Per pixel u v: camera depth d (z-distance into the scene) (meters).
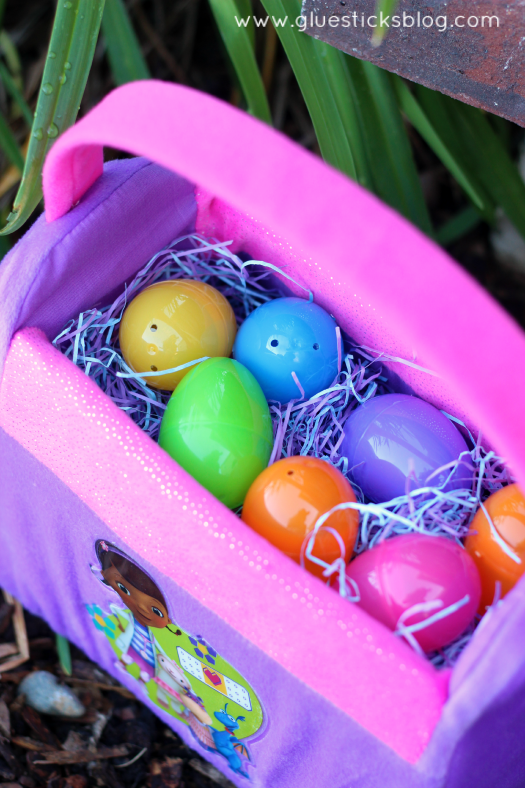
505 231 0.71
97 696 0.55
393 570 0.42
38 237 0.45
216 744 0.50
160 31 0.80
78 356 0.48
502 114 0.48
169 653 0.47
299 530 0.43
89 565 0.47
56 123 0.47
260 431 0.46
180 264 0.51
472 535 0.45
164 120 0.40
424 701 0.39
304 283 0.51
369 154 0.58
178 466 0.42
